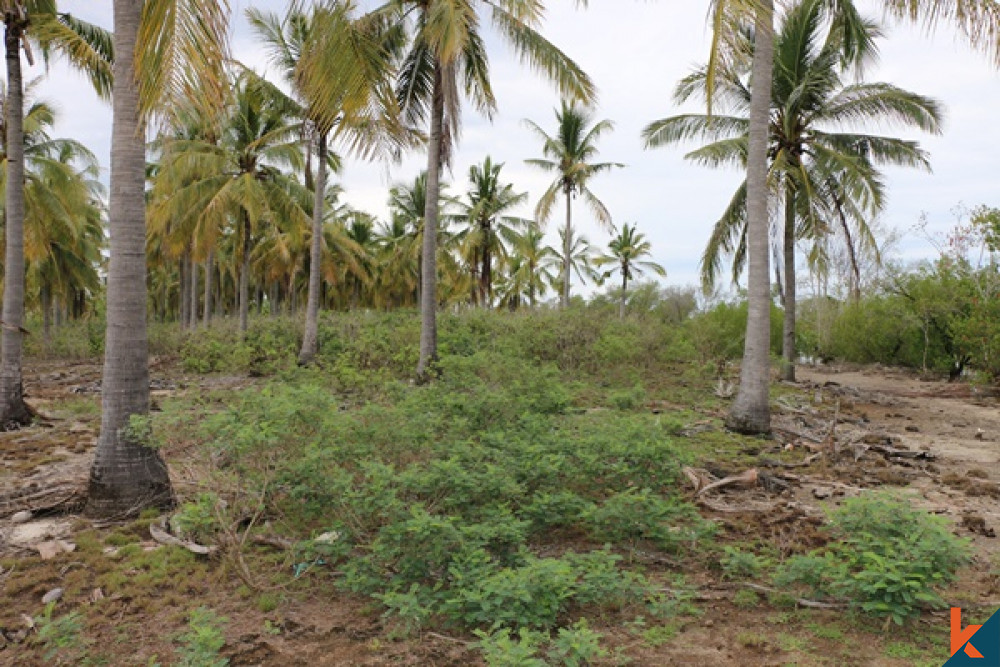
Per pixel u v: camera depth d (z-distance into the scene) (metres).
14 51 9.60
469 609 3.62
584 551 4.83
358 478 5.02
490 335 17.05
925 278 23.81
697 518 4.99
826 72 14.42
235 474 4.73
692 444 8.86
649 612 3.89
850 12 12.05
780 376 18.25
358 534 4.42
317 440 4.59
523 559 4.11
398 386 8.61
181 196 19.14
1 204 14.99
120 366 5.65
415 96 13.40
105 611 3.89
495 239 29.03
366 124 7.36
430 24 10.98
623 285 41.53
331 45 6.95
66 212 16.80
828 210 16.72
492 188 28.45
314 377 12.74
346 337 18.67
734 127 15.62
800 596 4.08
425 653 3.40
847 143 15.64
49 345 25.00
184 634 3.60
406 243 34.56
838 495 6.59
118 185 5.69
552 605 3.48
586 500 5.45
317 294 17.36
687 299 41.25
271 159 20.03
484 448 5.42
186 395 7.61
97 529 5.30
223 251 34.12
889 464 8.43
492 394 7.16
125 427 5.61
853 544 4.55
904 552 3.71
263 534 5.02
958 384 20.67
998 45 7.64
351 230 38.69
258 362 17.91
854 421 12.16
